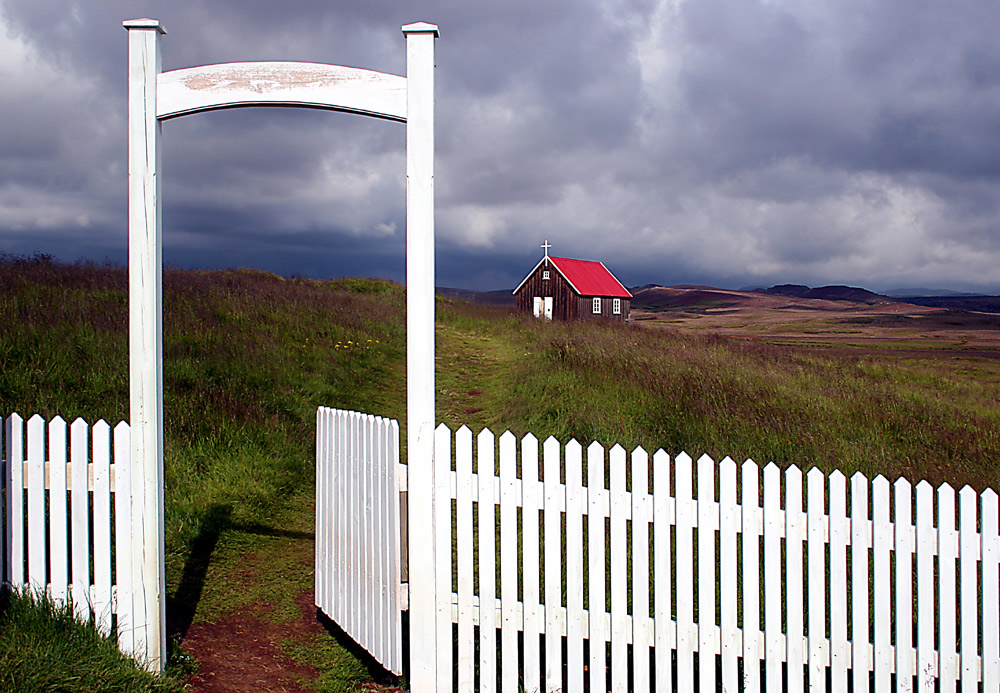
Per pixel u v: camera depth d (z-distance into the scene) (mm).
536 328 22406
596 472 3238
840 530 3039
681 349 15672
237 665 3840
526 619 3340
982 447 7844
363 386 11469
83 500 3652
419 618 3451
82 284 12328
